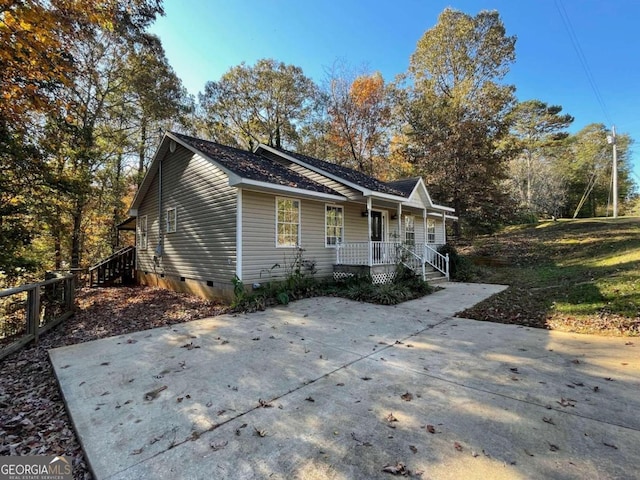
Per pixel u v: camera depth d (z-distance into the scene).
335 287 9.59
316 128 26.91
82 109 12.57
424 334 5.45
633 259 10.05
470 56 22.38
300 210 9.79
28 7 5.02
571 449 2.33
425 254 12.36
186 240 10.23
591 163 36.66
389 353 4.54
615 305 6.25
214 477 2.13
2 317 6.68
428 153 20.52
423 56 23.38
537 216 30.58
